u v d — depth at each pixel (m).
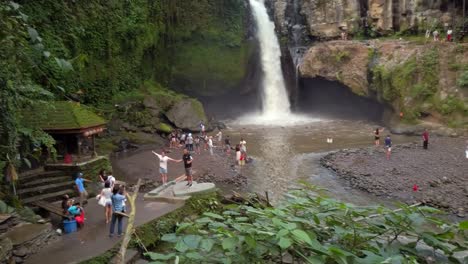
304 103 47.19
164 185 16.78
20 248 10.12
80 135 19.25
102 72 33.84
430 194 18.34
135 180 21.38
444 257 3.89
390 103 36.50
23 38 6.47
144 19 38.75
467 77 33.06
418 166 22.98
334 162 24.80
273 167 24.55
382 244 3.92
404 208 3.99
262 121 42.94
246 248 3.64
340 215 4.09
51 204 14.08
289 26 48.84
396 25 43.47
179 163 25.45
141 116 34.03
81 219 12.41
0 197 12.71
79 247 10.84
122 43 36.62
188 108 36.59
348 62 41.06
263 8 49.41
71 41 29.31
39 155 16.50
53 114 18.91
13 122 11.49
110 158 26.88
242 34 45.56
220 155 27.81
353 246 3.91
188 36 43.09
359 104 42.91
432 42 36.81
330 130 36.47
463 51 34.84
